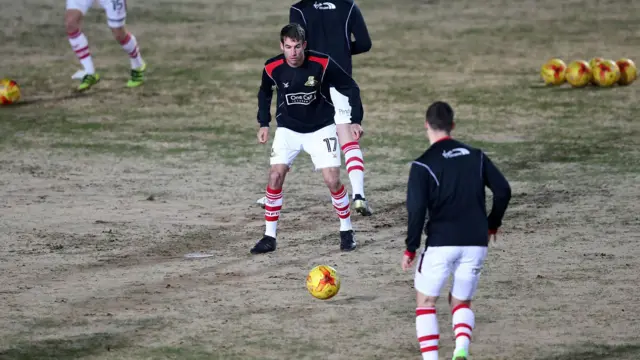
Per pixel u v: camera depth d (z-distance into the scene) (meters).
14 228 38.56
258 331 26.98
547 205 41.28
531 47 85.56
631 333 26.44
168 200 43.34
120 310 28.84
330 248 35.88
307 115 34.47
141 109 64.06
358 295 30.25
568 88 69.00
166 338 26.44
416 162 23.08
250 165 50.22
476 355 24.95
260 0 113.06
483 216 23.19
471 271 23.16
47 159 51.38
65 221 39.69
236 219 40.19
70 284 31.48
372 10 106.19
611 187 44.09
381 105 64.44
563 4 109.25
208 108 64.38
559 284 30.88
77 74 71.94
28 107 64.62
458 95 67.12
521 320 27.62
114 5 67.25
